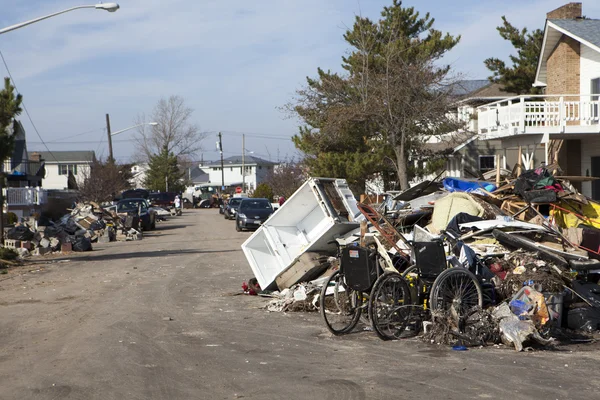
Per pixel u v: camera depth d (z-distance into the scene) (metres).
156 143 92.38
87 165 62.16
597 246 11.17
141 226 36.06
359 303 9.35
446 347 8.32
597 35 25.64
